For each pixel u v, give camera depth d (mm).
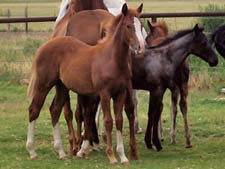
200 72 18703
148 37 13180
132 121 11195
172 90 12492
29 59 21031
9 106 16734
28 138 11445
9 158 11406
